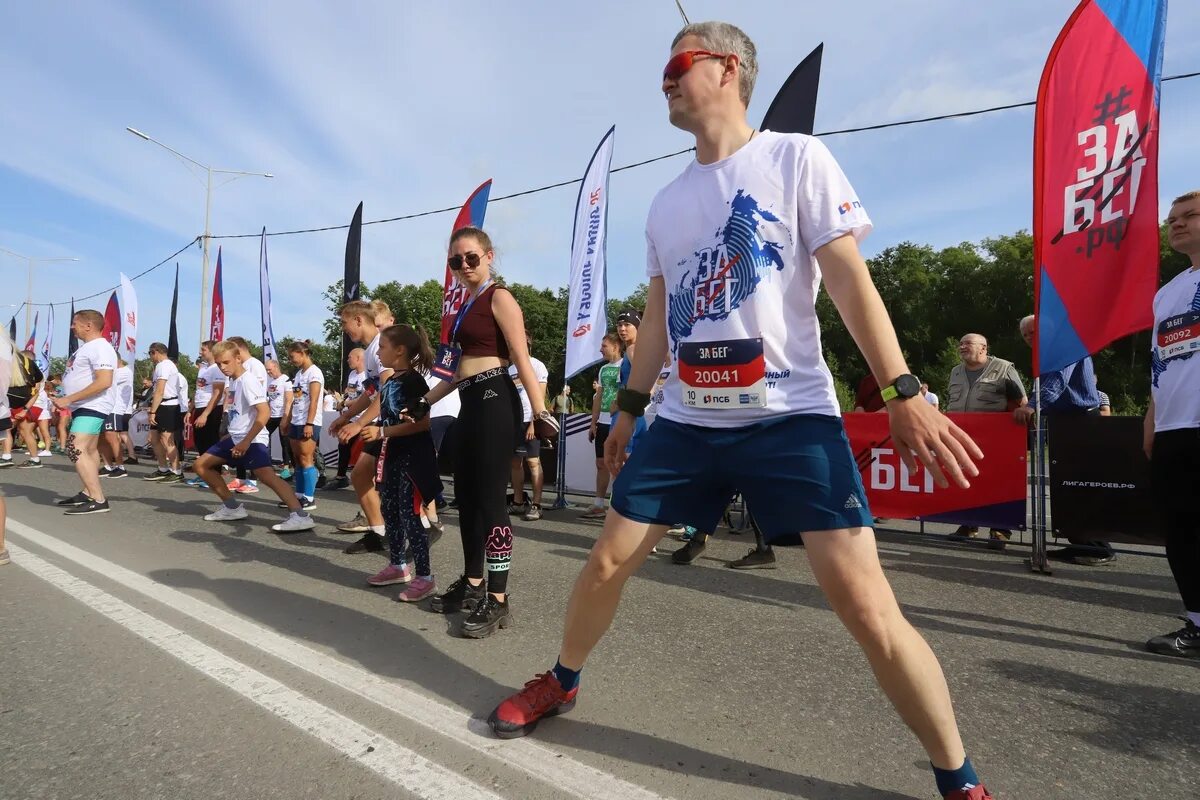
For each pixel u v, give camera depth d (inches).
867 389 224.7
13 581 145.2
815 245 60.0
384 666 101.0
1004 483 191.0
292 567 163.2
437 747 76.8
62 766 72.2
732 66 67.4
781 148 62.8
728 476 64.6
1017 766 76.0
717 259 63.9
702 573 167.9
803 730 83.0
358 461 178.1
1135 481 173.2
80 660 101.5
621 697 91.7
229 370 213.3
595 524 242.1
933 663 58.8
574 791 68.4
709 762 74.8
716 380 63.4
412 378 145.5
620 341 248.7
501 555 119.0
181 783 69.0
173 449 365.4
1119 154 161.2
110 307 671.8
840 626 125.6
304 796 66.8
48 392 501.0
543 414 117.0
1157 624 130.9
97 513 238.5
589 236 335.6
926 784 71.3
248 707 86.4
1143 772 75.0
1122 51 160.7
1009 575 169.9
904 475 204.5
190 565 161.8
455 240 124.1
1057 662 109.7
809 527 59.4
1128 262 160.4
